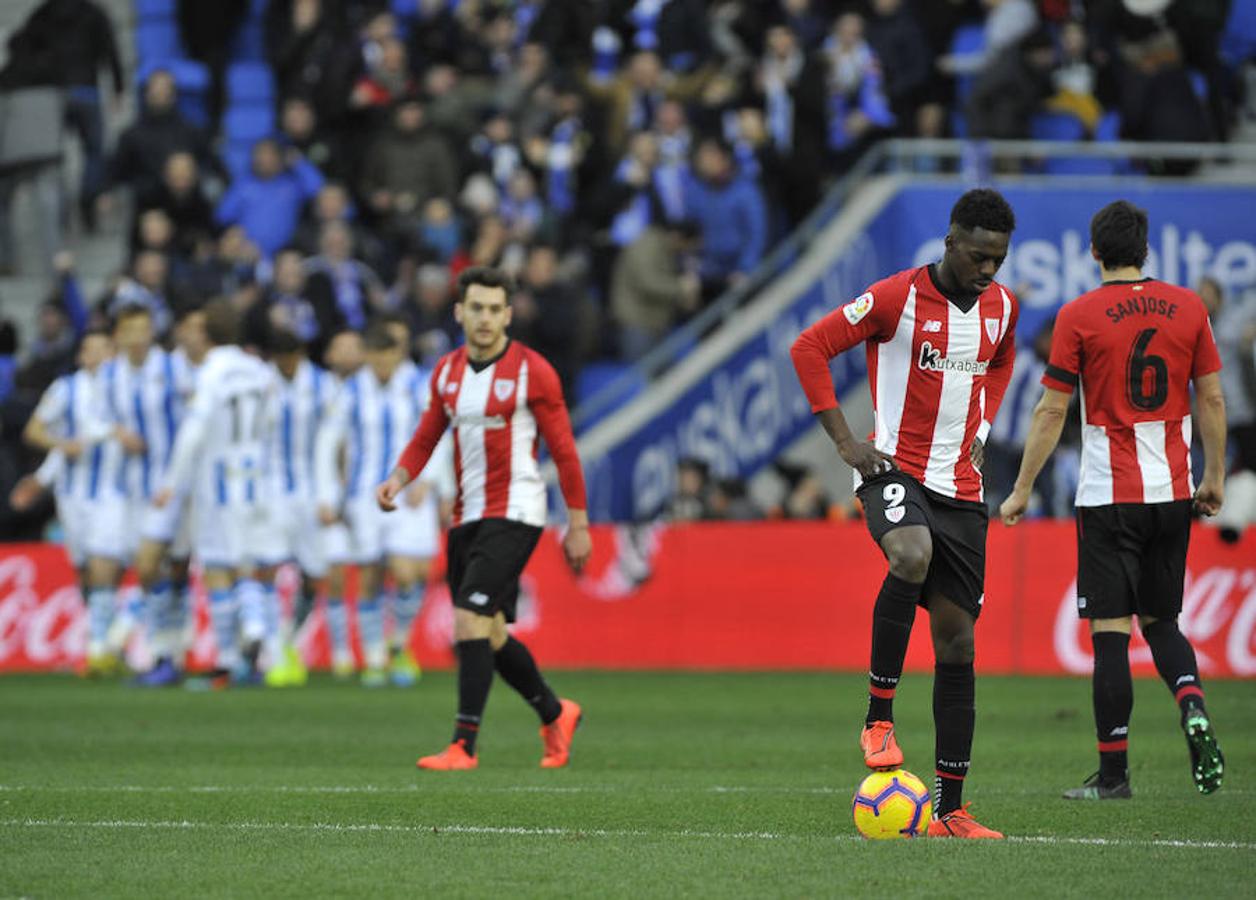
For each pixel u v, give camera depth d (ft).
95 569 193.26
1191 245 227.40
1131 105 233.55
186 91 286.46
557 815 89.61
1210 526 189.37
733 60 261.65
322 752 123.34
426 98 257.75
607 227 244.01
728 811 91.20
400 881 70.08
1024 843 79.00
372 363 189.98
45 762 116.67
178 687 186.29
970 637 82.53
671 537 209.05
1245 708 154.30
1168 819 87.35
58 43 266.16
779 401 232.53
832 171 238.48
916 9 247.50
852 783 104.58
